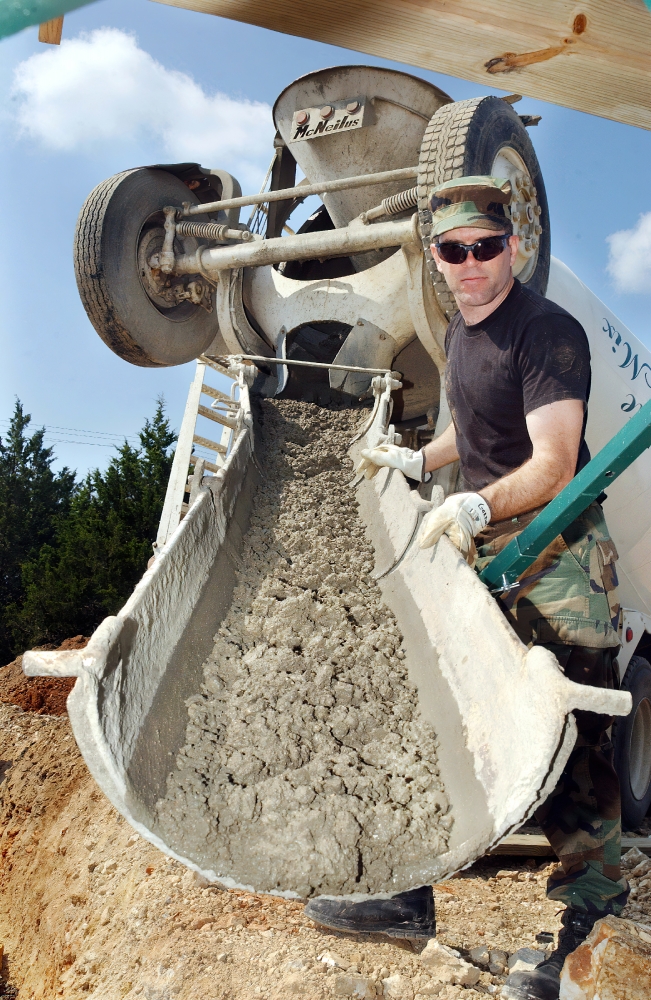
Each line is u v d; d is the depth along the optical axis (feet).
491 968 8.94
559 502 7.55
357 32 3.49
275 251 16.81
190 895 11.64
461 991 7.91
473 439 10.02
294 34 3.55
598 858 7.90
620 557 18.51
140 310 18.15
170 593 7.88
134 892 13.21
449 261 9.21
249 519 12.73
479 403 9.65
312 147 17.44
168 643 7.58
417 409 18.21
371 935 9.53
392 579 11.06
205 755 7.07
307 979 8.23
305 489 14.34
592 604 8.45
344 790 7.09
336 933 9.62
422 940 9.10
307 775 7.15
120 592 65.00
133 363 19.45
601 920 6.86
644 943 6.52
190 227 18.13
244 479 13.24
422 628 9.18
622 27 3.38
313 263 20.57
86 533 68.49
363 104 16.37
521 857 14.44
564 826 8.06
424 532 8.38
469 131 13.26
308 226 21.70
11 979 18.54
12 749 32.24
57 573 67.72
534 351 8.93
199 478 11.53
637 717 17.97
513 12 3.30
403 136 16.67
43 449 97.40
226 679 8.44
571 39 3.47
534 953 8.68
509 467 9.85
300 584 10.95
